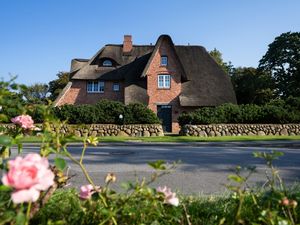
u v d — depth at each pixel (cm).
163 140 1911
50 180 156
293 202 233
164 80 3272
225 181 689
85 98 3428
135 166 895
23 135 286
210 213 332
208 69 3509
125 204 238
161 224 270
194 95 3228
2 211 188
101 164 929
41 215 276
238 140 1919
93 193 239
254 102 4428
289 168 864
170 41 3284
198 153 1212
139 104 2525
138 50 3759
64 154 246
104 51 3616
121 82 3472
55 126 253
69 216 266
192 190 599
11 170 152
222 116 2467
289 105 2592
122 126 2445
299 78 4503
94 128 2417
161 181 690
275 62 4697
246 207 302
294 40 4581
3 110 284
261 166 894
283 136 2286
